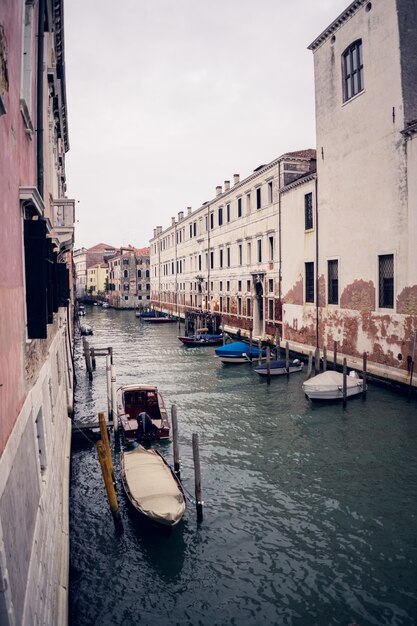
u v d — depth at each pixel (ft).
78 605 23.97
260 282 99.81
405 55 56.59
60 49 38.91
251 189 103.71
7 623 9.71
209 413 54.03
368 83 62.13
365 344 64.34
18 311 14.49
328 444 43.65
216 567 26.63
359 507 32.40
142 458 35.60
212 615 23.27
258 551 27.96
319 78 73.46
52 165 36.83
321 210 74.33
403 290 56.75
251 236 104.37
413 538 28.76
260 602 23.99
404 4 56.85
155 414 50.78
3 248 12.31
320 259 75.05
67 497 29.30
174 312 182.91
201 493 33.53
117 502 32.68
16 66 15.16
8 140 13.37
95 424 45.14
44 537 16.99
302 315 81.76
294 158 88.48
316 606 23.59
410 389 54.24
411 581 25.07
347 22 66.08
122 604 24.06
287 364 71.15
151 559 27.40
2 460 10.71
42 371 20.77
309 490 34.94
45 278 16.98
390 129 58.39
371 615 22.88
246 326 109.40
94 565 26.91
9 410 12.08
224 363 84.17
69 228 37.76
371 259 62.59
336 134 69.62
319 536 29.25
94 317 209.05
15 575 11.15
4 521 10.58
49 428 22.58
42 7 23.27
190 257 157.89
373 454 41.06
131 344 118.42
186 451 42.63
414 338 54.65
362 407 53.72
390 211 58.80
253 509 32.48
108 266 290.15
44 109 26.63
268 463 39.83
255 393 62.69
